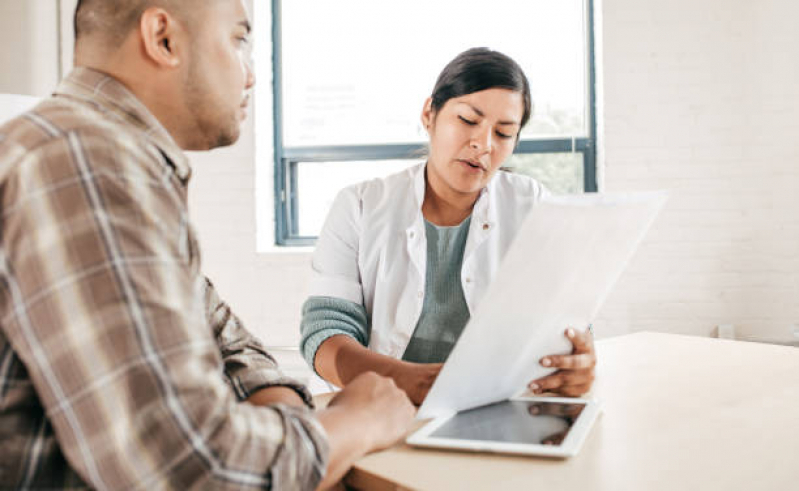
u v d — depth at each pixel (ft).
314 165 10.62
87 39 2.21
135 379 1.63
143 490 1.64
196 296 1.87
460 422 2.59
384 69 10.34
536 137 10.03
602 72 9.16
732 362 3.76
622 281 9.13
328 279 4.40
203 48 2.27
